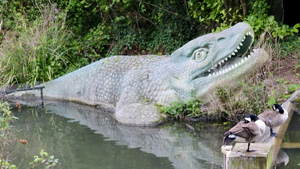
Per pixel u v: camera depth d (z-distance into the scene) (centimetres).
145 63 1008
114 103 1013
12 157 667
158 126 838
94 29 1416
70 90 1119
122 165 614
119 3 1358
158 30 1376
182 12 1323
